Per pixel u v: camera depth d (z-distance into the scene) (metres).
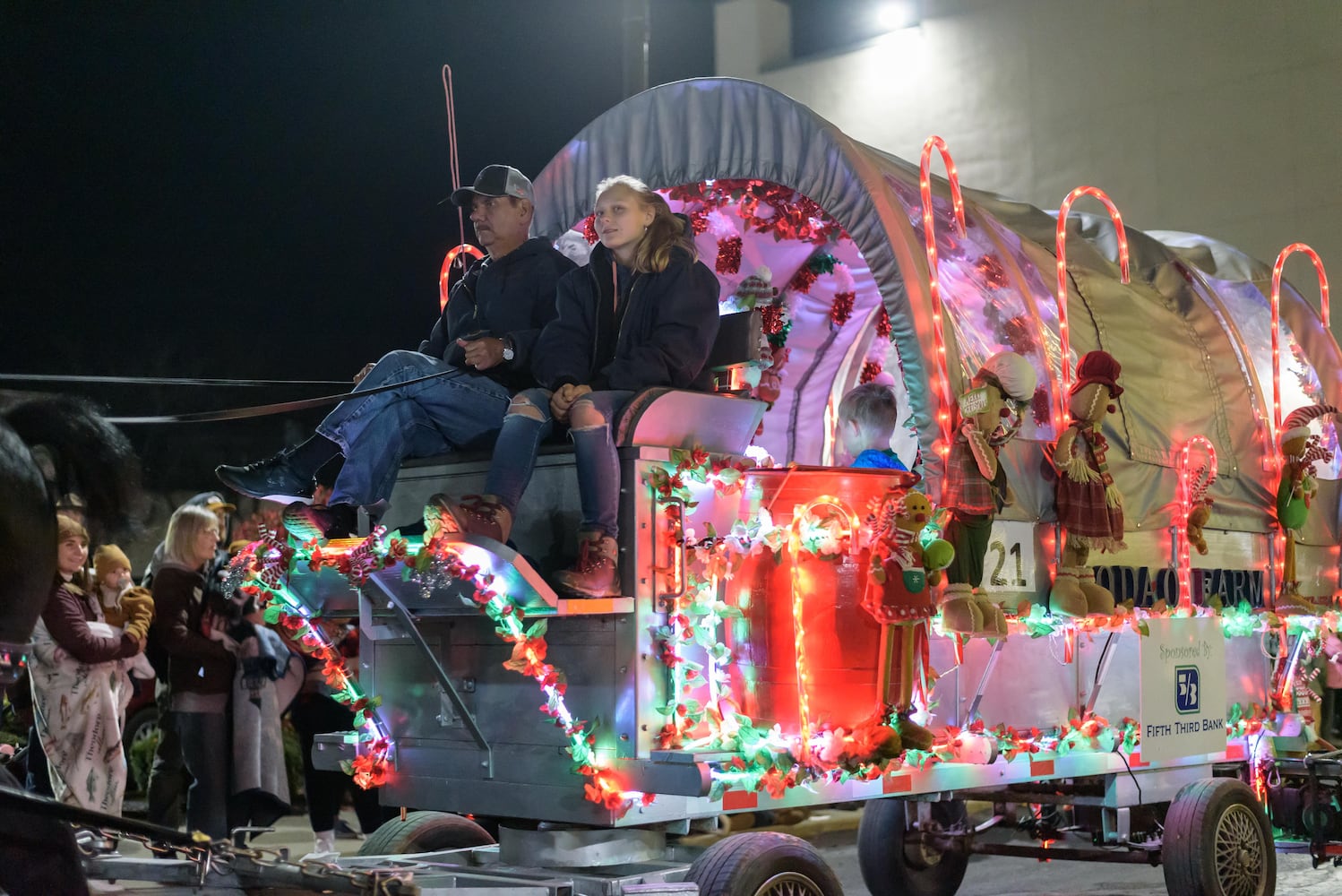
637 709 4.60
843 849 9.42
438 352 5.78
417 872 4.79
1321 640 7.83
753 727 4.78
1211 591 6.97
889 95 14.86
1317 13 12.40
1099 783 6.53
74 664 6.26
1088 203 13.59
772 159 5.74
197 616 6.82
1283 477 7.40
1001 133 14.13
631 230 5.07
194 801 6.74
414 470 5.32
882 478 5.03
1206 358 7.31
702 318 4.96
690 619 4.78
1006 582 5.69
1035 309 6.11
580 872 4.94
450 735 5.12
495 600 4.40
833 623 4.90
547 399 4.82
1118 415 6.38
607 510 4.58
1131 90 13.38
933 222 5.73
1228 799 6.35
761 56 15.89
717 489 4.95
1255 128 12.69
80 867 3.62
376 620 5.20
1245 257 8.77
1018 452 5.76
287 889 3.92
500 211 5.59
